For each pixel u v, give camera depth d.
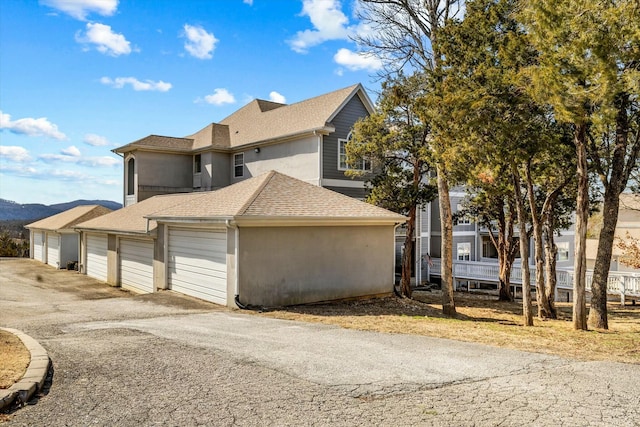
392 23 14.30
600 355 7.13
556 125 12.12
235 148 24.84
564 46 8.59
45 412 4.30
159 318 10.28
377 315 11.46
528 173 13.06
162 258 15.65
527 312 12.41
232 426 4.03
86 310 11.70
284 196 13.51
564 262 31.59
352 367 6.00
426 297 21.67
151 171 26.00
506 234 23.98
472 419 4.24
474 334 8.91
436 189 18.78
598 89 8.45
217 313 11.09
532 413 4.40
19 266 28.83
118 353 6.59
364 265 14.35
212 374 5.59
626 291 20.05
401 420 4.20
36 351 6.19
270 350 6.95
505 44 11.00
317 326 9.39
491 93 10.78
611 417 4.32
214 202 14.04
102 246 21.88
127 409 4.40
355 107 21.84
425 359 6.52
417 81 15.30
